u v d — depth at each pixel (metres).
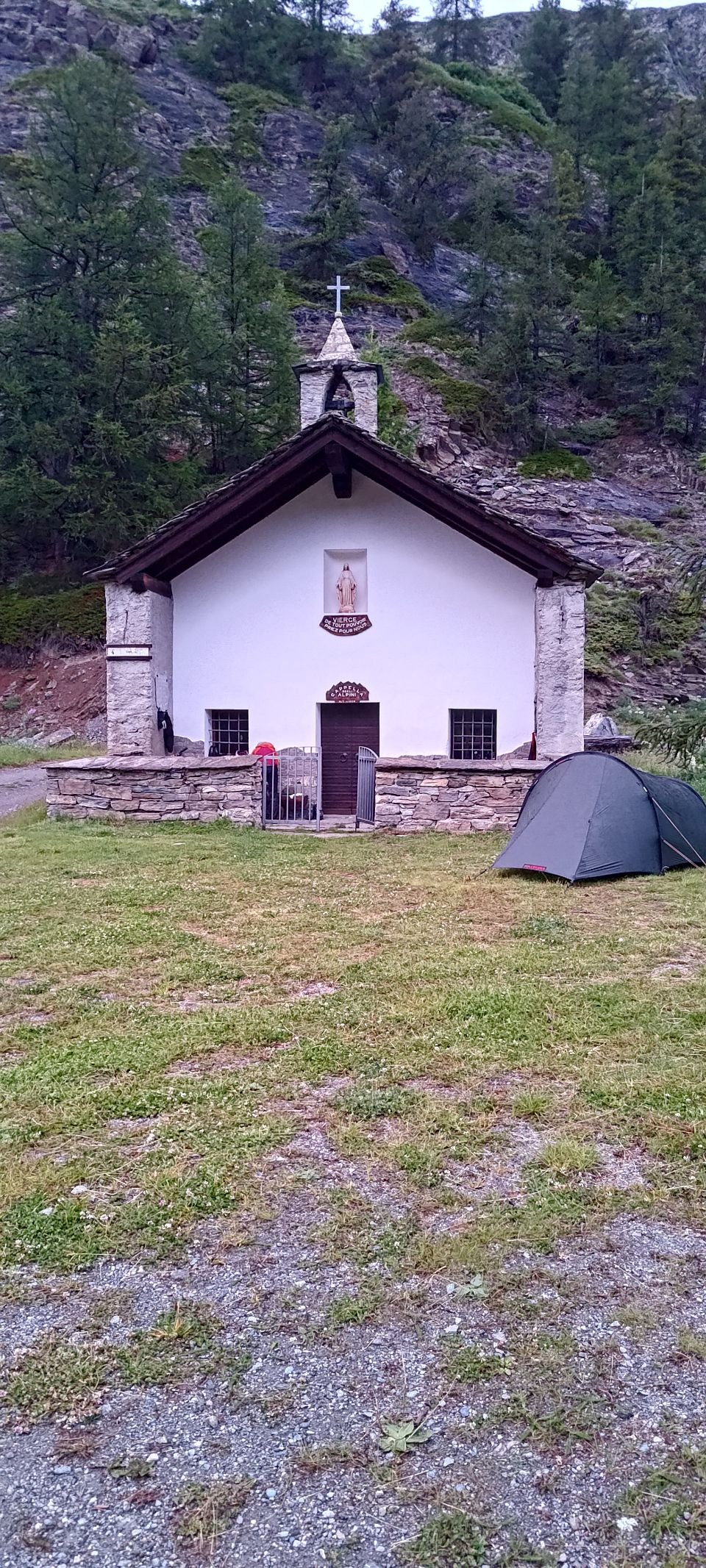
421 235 64.06
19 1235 3.33
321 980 6.26
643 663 32.00
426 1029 5.25
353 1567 2.08
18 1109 4.30
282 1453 2.38
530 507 40.84
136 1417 2.52
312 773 14.52
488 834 12.95
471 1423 2.47
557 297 55.38
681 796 10.68
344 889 9.27
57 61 63.38
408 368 50.56
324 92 76.75
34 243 36.72
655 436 51.66
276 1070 4.71
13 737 29.55
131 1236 3.33
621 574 36.41
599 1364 2.69
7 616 34.31
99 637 32.97
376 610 16.73
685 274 54.97
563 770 10.74
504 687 16.41
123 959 6.73
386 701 16.69
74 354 35.84
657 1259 3.18
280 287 44.81
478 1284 3.03
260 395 42.53
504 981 6.10
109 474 34.34
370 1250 3.22
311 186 64.12
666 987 5.95
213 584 17.16
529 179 72.06
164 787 14.20
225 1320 2.89
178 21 78.81
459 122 76.94
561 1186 3.61
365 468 16.17
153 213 39.03
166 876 9.88
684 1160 3.81
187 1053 4.95
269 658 17.00
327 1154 3.89
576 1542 2.14
